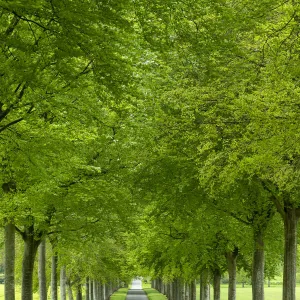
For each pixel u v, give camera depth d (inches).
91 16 409.4
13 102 536.7
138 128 813.9
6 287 850.1
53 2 400.8
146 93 757.9
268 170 626.8
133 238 1419.8
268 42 549.6
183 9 484.7
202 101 669.9
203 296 1731.1
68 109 649.6
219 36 529.3
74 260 1533.0
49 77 533.6
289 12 494.9
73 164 767.1
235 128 621.9
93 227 993.5
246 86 634.2
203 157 802.8
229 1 530.0
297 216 884.0
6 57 464.1
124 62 517.0
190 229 1068.5
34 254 995.9
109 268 1866.4
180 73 794.2
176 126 794.2
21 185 808.3
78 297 2300.7
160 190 943.0
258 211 1019.9
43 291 1196.5
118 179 918.4
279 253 1267.2
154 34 504.7
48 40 466.3
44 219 882.1
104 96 571.8
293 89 521.3
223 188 773.3
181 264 1499.8
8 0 356.8
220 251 1300.4
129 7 468.8
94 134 798.5
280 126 523.5
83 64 572.1
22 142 661.9
